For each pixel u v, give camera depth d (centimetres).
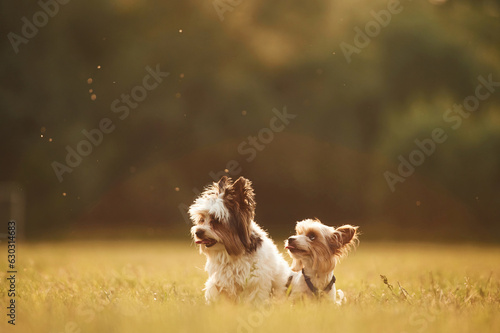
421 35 3083
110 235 2956
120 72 2777
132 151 2917
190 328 476
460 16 3341
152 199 3022
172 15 2914
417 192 3080
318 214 3231
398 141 3005
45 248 2195
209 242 664
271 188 3167
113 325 488
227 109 2886
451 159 2995
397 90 3123
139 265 1336
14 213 2642
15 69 2639
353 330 473
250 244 677
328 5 3014
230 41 2941
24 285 847
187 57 2852
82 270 1166
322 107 3031
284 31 2995
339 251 748
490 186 3052
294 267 750
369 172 3097
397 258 1708
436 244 2792
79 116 2734
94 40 2839
